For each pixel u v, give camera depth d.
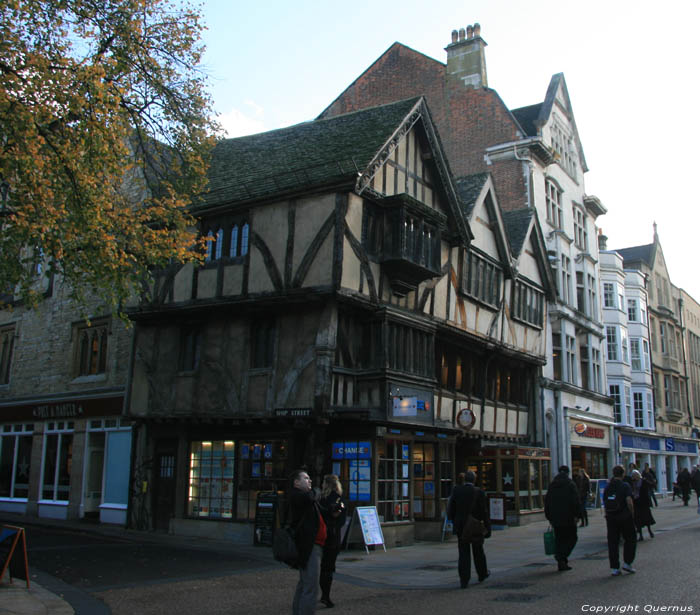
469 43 28.38
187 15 12.29
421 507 16.23
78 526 17.22
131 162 11.31
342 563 11.73
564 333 26.38
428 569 10.96
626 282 38.12
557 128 29.34
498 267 20.30
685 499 27.56
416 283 15.59
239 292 15.04
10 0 9.59
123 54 11.48
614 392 33.47
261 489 14.80
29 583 8.91
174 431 16.59
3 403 21.86
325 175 14.27
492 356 20.00
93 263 10.89
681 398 44.19
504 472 19.44
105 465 18.39
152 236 11.75
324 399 13.57
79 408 19.11
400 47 30.19
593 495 24.80
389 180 15.47
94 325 19.61
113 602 8.12
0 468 22.00
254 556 12.40
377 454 14.08
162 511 16.55
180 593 8.69
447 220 17.34
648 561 10.77
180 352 16.31
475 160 27.28
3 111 9.46
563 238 28.11
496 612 7.15
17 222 9.81
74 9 10.81
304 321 14.29
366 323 14.92
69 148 10.14
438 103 28.73
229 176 17.12
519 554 12.61
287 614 7.44
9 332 22.94
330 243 13.93
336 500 8.14
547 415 24.08
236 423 14.95
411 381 15.16
